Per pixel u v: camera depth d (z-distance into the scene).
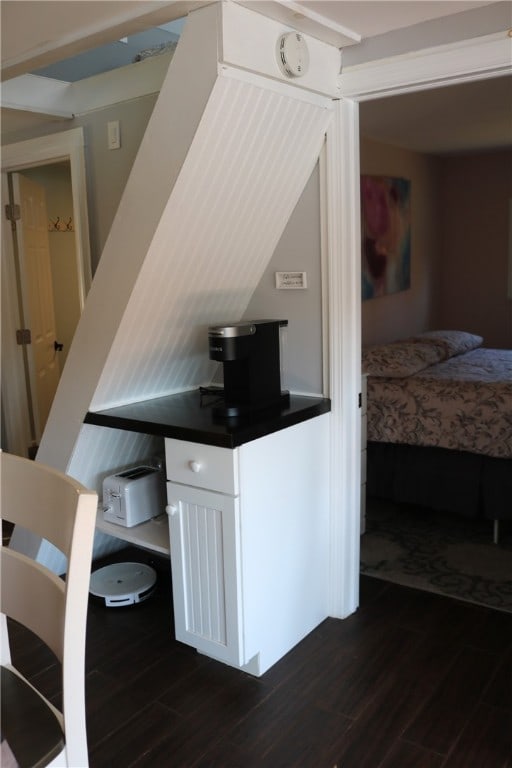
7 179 3.81
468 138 4.81
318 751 1.93
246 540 2.18
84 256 3.18
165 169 1.98
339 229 2.35
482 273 6.02
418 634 2.52
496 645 2.43
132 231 2.12
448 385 3.42
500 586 2.84
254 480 2.19
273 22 1.96
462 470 3.30
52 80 2.97
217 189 2.10
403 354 3.84
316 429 2.46
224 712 2.11
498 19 1.92
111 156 2.99
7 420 4.07
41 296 4.31
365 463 3.31
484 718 2.04
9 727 1.18
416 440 3.39
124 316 2.24
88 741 1.99
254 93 1.95
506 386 3.32
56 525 1.22
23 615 1.30
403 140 4.75
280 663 2.37
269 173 2.22
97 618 2.69
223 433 2.07
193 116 1.89
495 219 5.87
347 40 2.17
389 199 4.88
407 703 2.12
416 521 3.54
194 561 2.29
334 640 2.50
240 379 2.34
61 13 1.89
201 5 1.81
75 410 2.52
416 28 2.09
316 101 2.19
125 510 2.57
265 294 2.62
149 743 1.98
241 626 2.21
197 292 2.41
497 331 6.05
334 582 2.64
